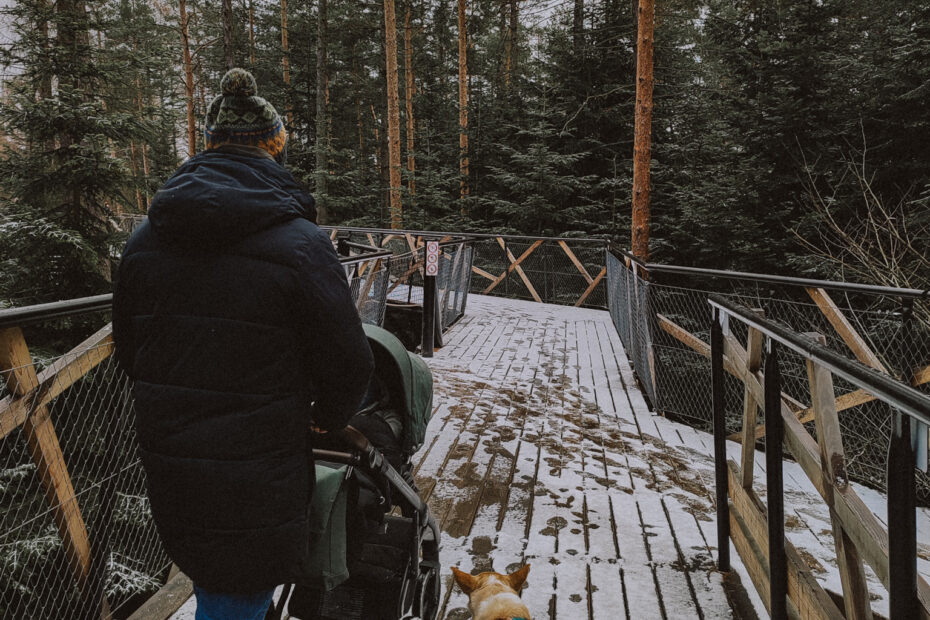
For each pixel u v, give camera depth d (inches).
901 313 173.9
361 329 49.6
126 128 320.2
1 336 71.6
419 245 495.8
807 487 157.9
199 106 1000.2
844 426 186.4
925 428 45.0
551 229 542.9
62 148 303.7
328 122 821.9
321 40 789.2
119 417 92.2
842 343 206.7
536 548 118.0
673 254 401.4
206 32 1032.8
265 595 52.1
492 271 492.4
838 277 308.8
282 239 45.7
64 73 316.8
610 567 112.0
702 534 126.2
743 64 385.4
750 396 98.4
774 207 362.9
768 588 89.0
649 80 365.1
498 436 179.3
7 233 280.7
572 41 574.2
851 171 338.3
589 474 155.8
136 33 807.7
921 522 149.6
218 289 45.0
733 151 386.6
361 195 799.1
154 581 106.7
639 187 373.7
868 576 115.8
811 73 353.4
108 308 86.9
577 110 545.6
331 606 71.7
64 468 83.4
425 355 277.9
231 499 45.6
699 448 180.7
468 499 138.6
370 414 74.1
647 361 219.5
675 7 587.2
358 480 62.0
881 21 368.8
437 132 807.7
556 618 96.3
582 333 343.0
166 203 44.4
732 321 270.8
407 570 71.2
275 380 46.3
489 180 619.2
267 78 1035.3
